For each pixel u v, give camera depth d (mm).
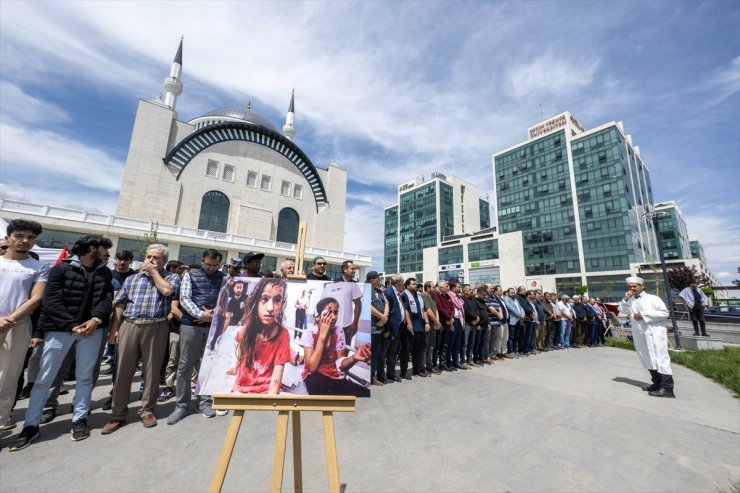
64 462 2586
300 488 1924
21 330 3121
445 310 6441
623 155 44344
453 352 6715
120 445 2916
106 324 3420
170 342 4457
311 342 2070
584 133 45094
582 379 5914
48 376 3068
